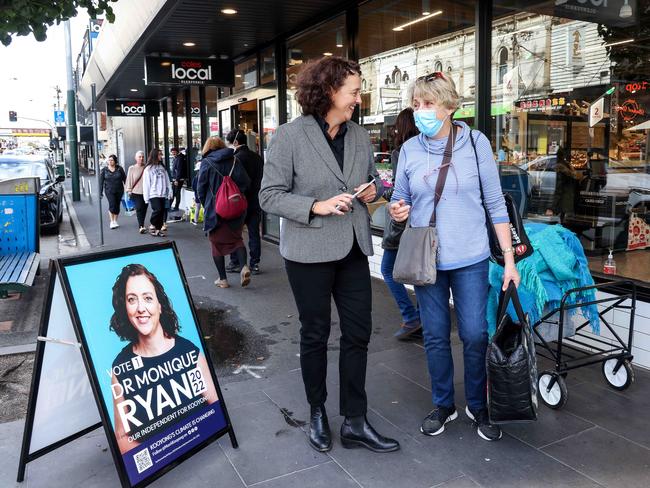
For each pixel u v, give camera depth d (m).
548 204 5.21
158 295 2.78
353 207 2.82
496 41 5.06
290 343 4.64
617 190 4.91
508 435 3.04
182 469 2.80
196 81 9.42
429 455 2.87
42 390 2.64
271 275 7.01
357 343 2.91
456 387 3.66
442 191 2.85
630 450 2.88
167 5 6.72
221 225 6.20
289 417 3.32
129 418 2.52
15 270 5.66
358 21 6.70
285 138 2.78
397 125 4.12
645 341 3.81
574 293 3.47
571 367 3.35
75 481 2.73
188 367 2.82
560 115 5.18
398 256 2.91
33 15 4.18
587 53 5.07
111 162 11.48
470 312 2.91
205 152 6.40
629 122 4.84
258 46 9.09
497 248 2.96
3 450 3.01
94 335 2.48
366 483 2.66
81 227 11.99
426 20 5.66
